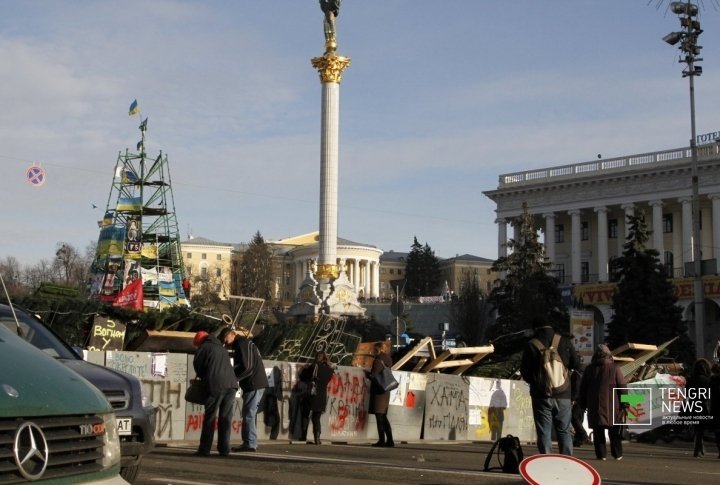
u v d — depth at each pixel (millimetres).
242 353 16250
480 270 185375
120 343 18656
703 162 96188
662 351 32625
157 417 17391
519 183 111688
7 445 6004
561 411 13641
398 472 13188
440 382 23109
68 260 121438
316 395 19141
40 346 10766
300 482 11828
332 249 67938
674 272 100250
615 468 15562
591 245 109500
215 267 180125
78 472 6473
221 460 14406
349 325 61531
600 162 105562
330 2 66625
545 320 13906
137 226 90250
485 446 21500
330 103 66938
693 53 46656
